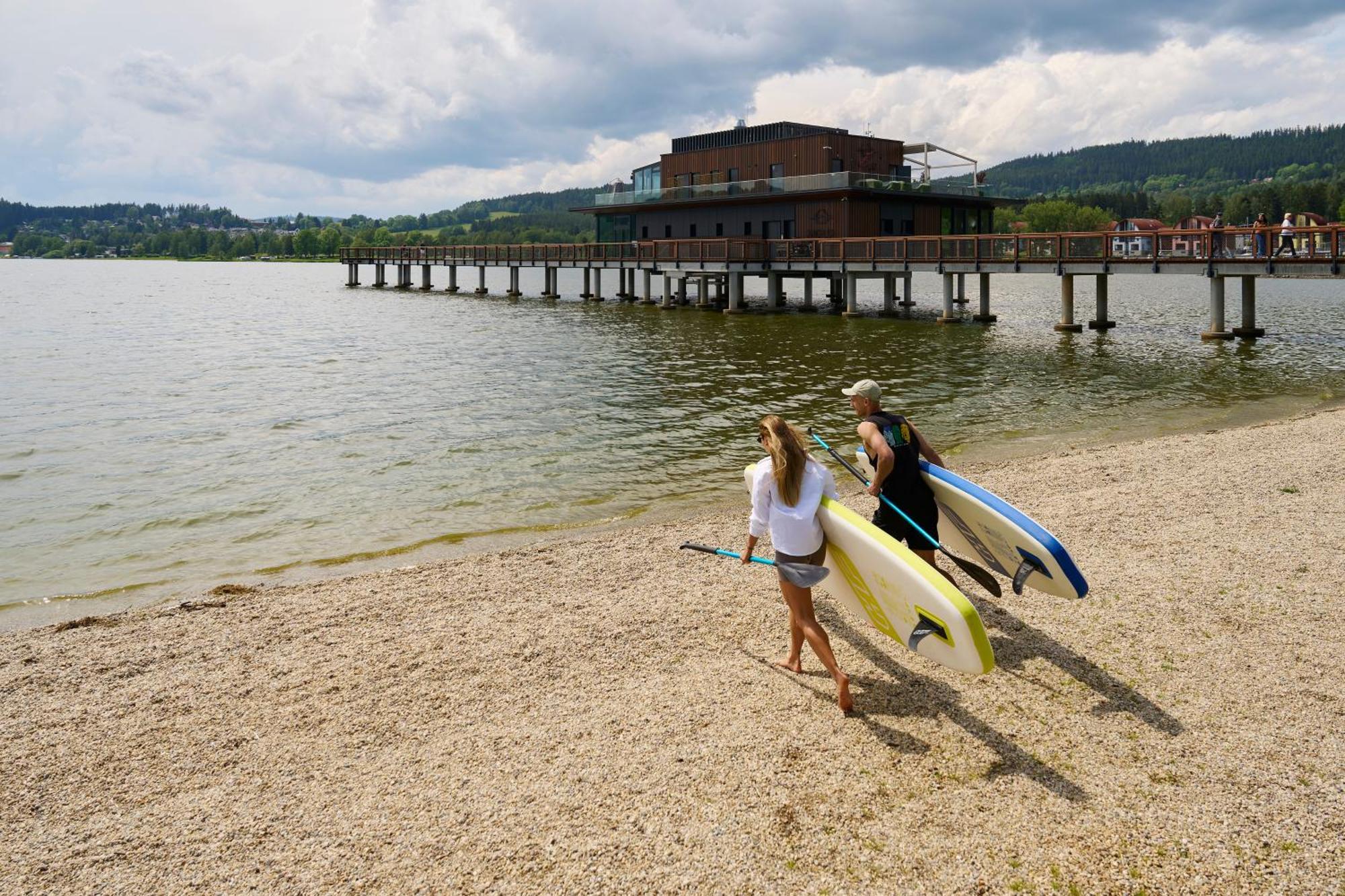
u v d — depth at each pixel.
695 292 57.41
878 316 38.03
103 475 13.23
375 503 11.48
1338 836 3.93
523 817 4.26
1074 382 20.44
